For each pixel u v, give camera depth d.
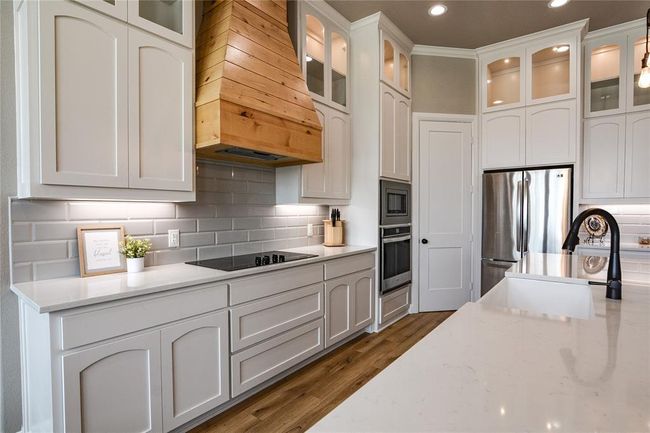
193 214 2.44
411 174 3.99
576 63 3.50
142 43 1.82
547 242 3.58
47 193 1.53
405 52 3.85
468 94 4.10
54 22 1.52
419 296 4.05
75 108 1.59
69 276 1.85
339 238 3.39
